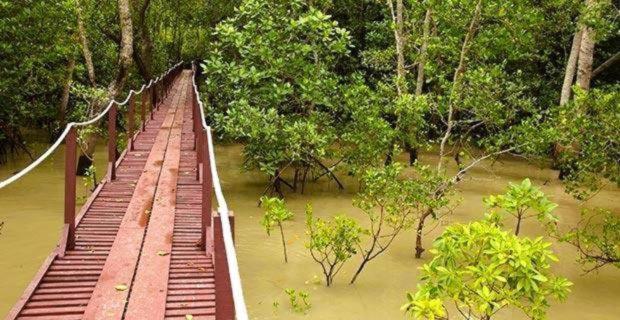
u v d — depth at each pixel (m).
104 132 19.36
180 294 5.46
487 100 11.72
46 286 5.51
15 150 18.09
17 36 14.60
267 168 13.49
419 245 10.27
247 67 14.11
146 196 8.51
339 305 8.30
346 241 8.98
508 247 5.52
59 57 16.92
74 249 6.43
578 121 10.73
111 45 22.81
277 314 7.95
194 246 6.69
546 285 5.98
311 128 13.12
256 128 13.09
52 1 15.00
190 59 44.66
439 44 13.03
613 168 11.21
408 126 14.03
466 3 11.43
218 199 4.05
